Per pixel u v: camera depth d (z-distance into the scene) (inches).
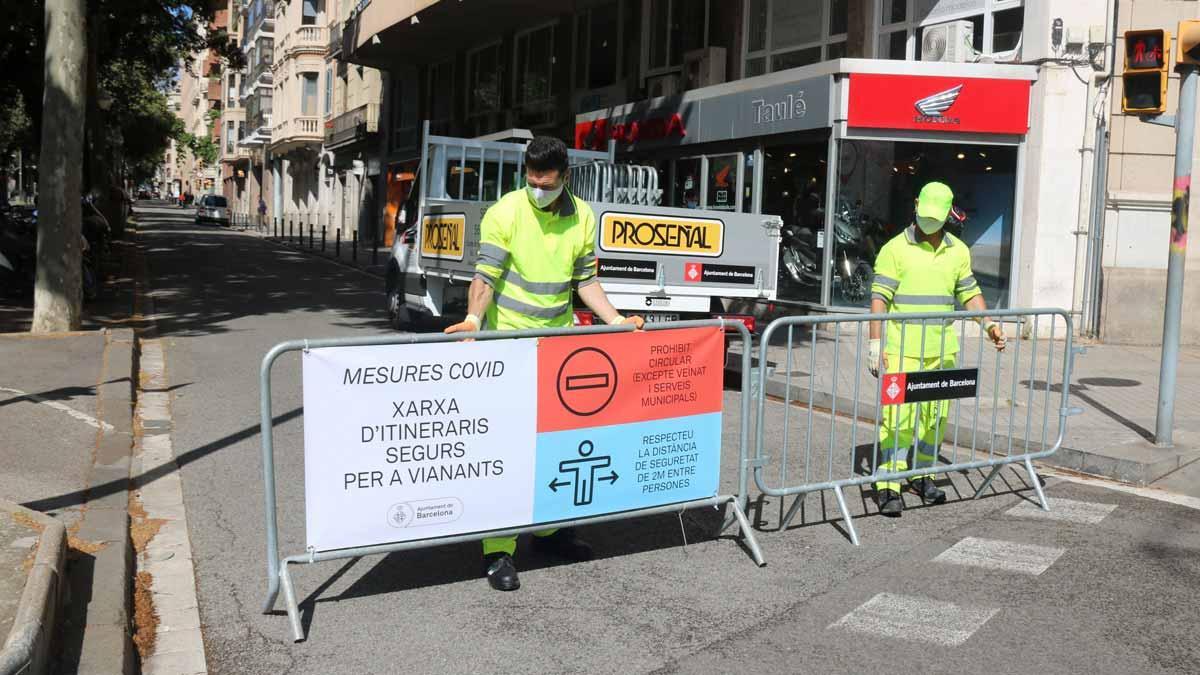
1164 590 192.5
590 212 202.7
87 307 620.4
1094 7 549.0
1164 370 296.8
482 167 518.3
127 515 220.4
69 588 175.2
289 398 367.6
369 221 1697.8
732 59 751.7
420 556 209.6
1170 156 558.3
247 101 2805.1
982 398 342.3
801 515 242.5
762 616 178.7
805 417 352.5
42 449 274.1
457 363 181.6
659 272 386.6
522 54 1115.9
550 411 191.6
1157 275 553.0
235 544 213.8
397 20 1111.0
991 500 257.6
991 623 176.1
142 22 1118.4
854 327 238.2
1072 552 214.7
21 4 848.9
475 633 170.6
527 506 191.0
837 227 595.5
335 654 162.1
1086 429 321.7
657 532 227.9
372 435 176.1
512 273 195.0
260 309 657.6
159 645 164.4
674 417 206.5
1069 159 556.1
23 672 132.2
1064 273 561.0
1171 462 284.8
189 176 4921.3
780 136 638.5
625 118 791.7
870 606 183.5
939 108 565.3
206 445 297.9
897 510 241.9
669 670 156.9
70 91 465.7
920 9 610.2
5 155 1899.6
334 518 174.7
